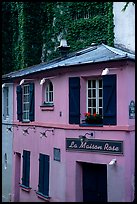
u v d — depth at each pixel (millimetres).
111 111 11516
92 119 11992
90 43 20656
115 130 11391
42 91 14344
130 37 18562
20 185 15812
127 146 11180
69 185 12547
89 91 12484
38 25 22922
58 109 13234
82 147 12219
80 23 21141
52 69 12883
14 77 15789
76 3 21469
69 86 12648
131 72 11422
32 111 15023
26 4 22578
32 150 15141
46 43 22719
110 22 19422
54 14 22359
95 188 12203
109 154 11539
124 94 11266
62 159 12883
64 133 12789
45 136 14078
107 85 11602
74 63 12016
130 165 11133
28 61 22469
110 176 11508
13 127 17047
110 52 12859
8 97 17641
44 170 14039
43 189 13977
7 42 24438
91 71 12039
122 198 11164
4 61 24250
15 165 16875
